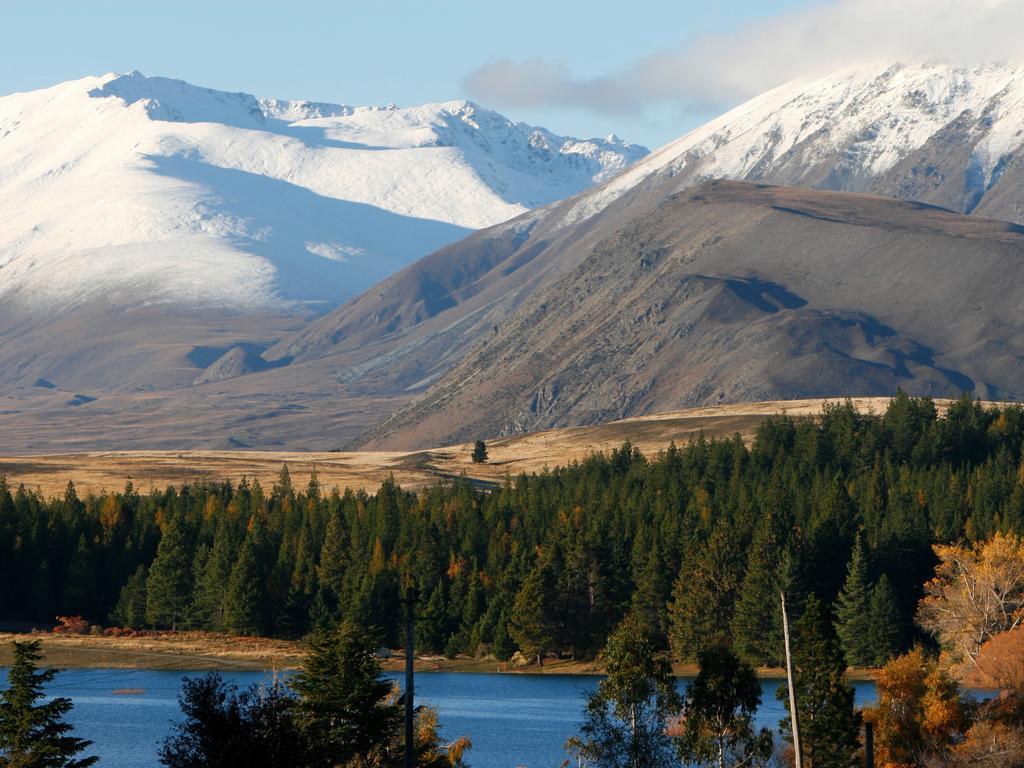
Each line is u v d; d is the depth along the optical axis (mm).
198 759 190125
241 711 193625
